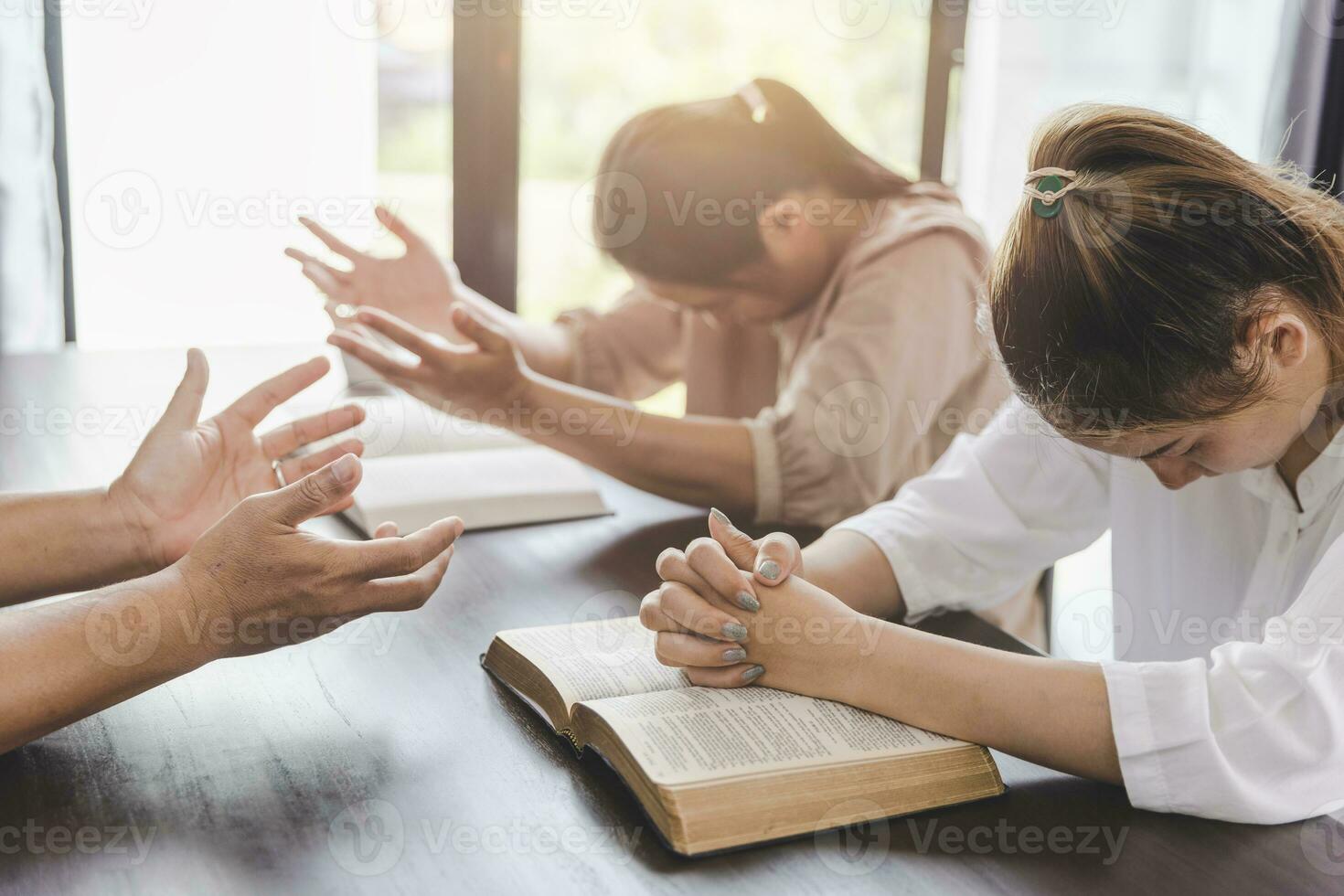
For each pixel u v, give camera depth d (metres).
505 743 0.64
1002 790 0.62
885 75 2.28
